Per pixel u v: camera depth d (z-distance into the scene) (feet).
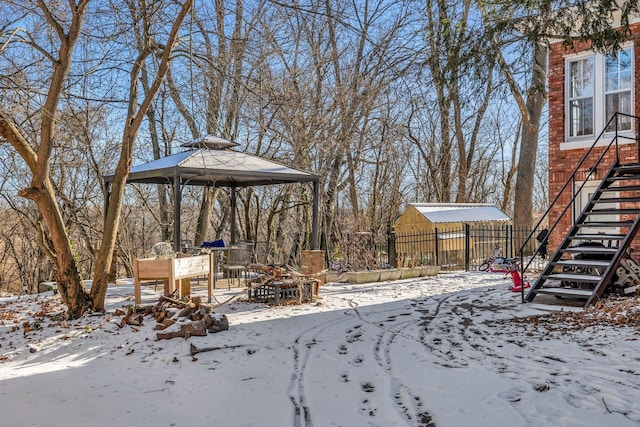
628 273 34.60
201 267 35.99
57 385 20.59
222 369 21.75
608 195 48.11
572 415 15.19
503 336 25.63
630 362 20.12
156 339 26.27
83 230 77.82
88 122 58.59
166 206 84.17
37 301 39.55
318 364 21.88
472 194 126.21
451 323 29.35
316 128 69.72
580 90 49.83
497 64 31.68
